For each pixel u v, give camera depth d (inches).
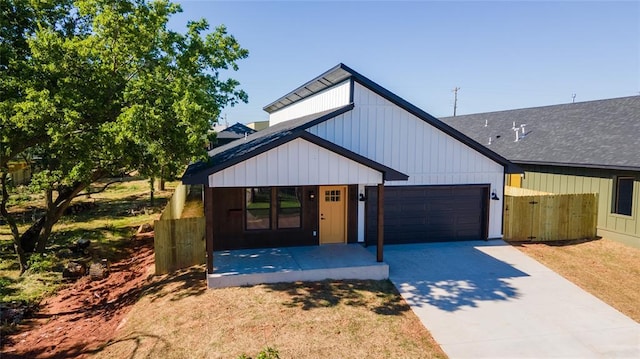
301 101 836.0
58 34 519.5
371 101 580.4
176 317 367.6
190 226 519.2
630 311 387.2
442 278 468.4
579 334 343.3
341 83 608.1
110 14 452.4
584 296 421.4
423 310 384.2
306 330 337.1
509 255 557.0
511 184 858.1
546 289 438.9
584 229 647.1
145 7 486.6
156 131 460.8
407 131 595.2
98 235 735.1
